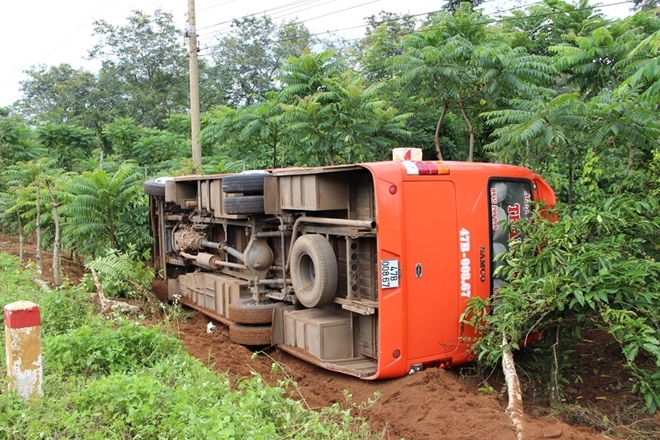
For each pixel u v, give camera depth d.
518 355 7.28
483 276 6.87
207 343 8.57
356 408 6.08
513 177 7.19
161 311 10.95
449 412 5.65
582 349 7.79
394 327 6.35
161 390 5.16
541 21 16.12
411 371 6.47
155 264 12.58
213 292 10.10
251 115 15.37
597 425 5.83
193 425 4.43
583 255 6.04
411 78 11.20
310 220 7.44
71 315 8.19
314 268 7.24
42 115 39.72
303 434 4.73
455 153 15.61
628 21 12.41
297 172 7.41
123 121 26.61
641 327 5.55
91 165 20.73
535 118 8.53
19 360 5.23
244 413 4.73
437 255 6.60
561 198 10.95
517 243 6.70
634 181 7.95
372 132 13.02
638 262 6.06
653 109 9.04
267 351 8.38
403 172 6.44
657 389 5.99
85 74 41.91
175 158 24.14
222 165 17.81
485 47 10.84
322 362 7.14
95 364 6.29
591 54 10.42
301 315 7.79
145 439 4.62
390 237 6.30
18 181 16.42
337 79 13.54
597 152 9.70
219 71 38.75
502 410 5.78
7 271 12.14
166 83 40.66
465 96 11.68
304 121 12.77
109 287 10.96
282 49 39.22
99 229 12.65
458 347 6.72
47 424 4.74
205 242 10.43
